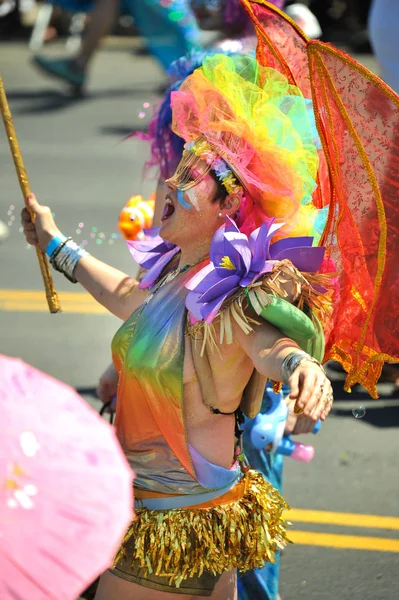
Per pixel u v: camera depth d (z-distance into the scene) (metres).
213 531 7.36
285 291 6.92
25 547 3.71
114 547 3.89
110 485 4.01
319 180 8.18
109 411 9.67
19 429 3.97
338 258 7.85
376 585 11.46
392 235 7.66
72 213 25.89
